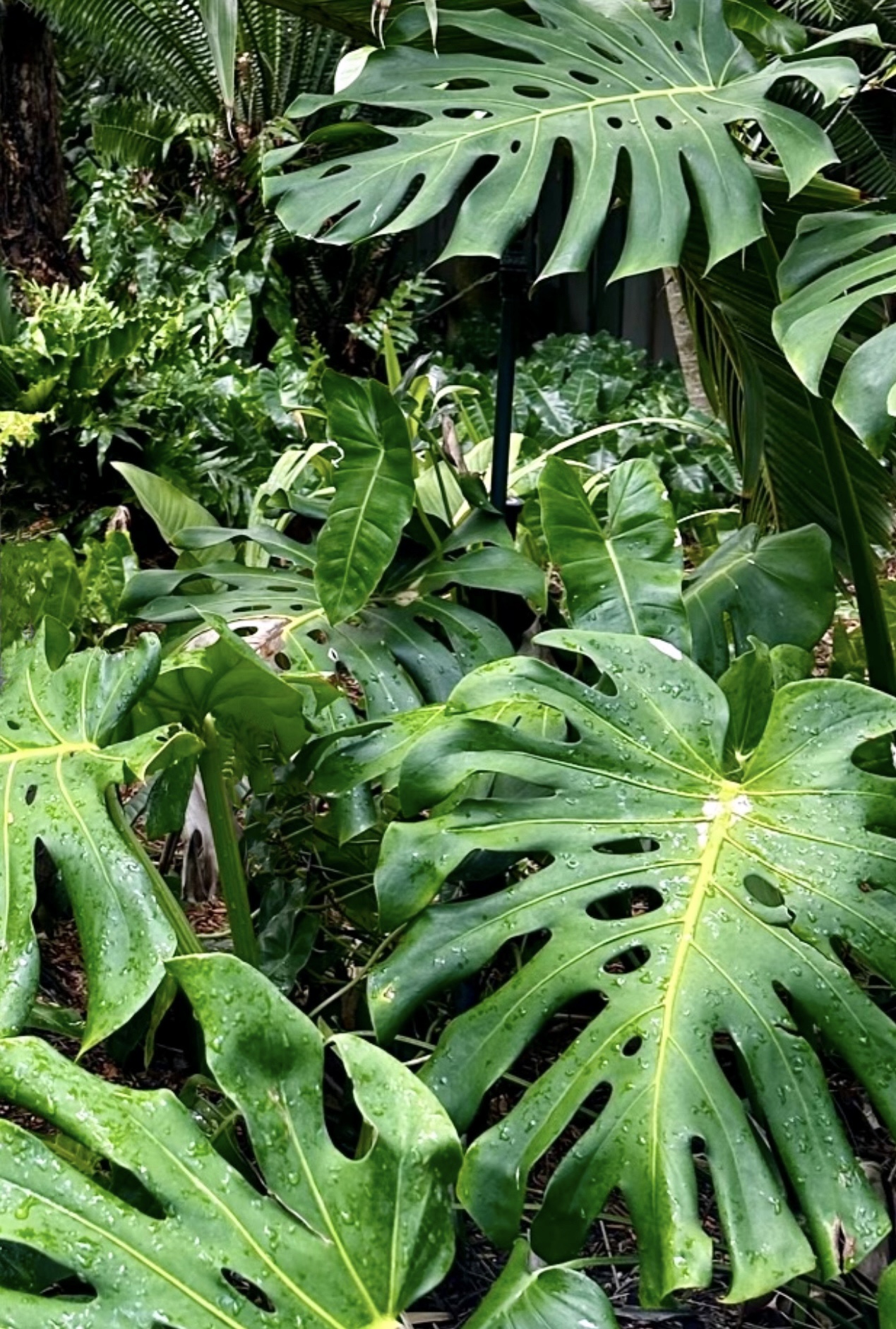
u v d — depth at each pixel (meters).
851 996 0.92
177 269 6.18
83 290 4.46
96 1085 0.83
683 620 1.30
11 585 1.78
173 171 6.61
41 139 5.05
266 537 1.61
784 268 1.27
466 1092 0.91
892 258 1.19
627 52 1.47
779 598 1.50
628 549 1.35
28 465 4.23
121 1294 0.76
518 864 1.53
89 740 1.08
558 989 0.94
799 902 0.97
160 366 4.59
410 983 0.96
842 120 4.32
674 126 1.32
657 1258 0.81
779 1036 0.90
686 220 1.22
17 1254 0.91
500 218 1.22
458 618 1.45
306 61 6.07
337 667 1.60
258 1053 0.85
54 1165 0.79
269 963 1.38
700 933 0.96
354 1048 0.86
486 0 1.62
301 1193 0.82
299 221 1.26
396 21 1.48
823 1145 0.86
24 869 0.98
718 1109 0.87
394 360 2.41
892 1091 0.88
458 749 1.05
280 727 1.25
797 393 1.84
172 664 1.14
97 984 0.92
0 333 4.46
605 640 1.14
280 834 1.49
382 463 1.38
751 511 2.17
